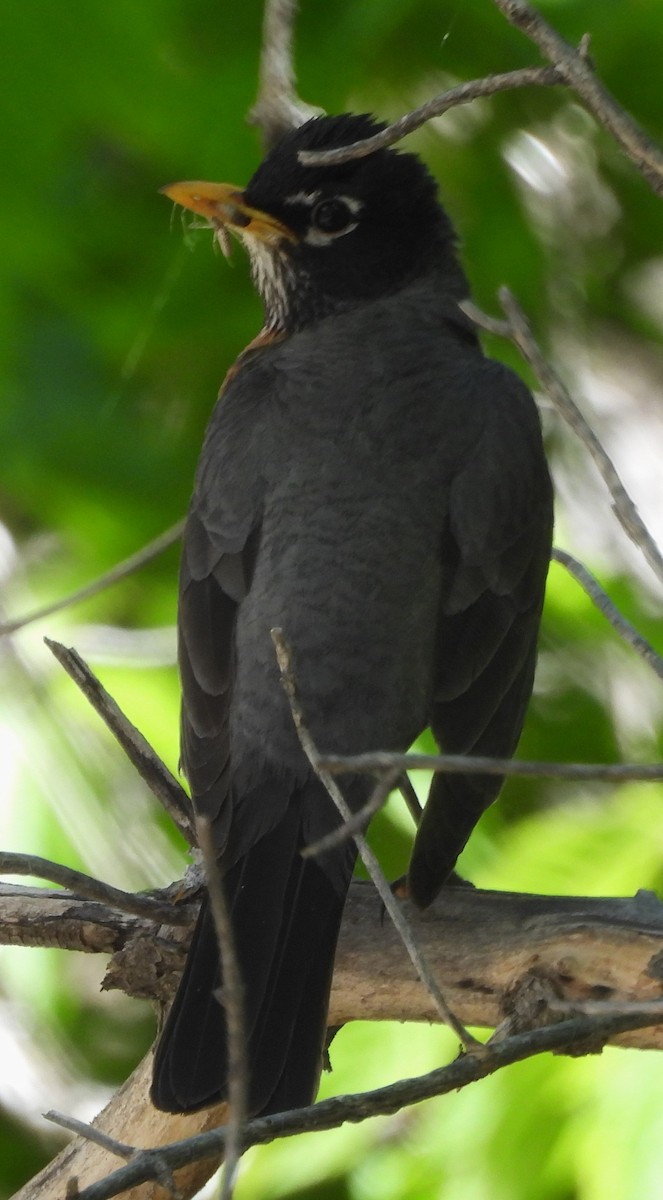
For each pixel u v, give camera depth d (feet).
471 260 36.88
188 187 30.48
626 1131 29.37
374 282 30.12
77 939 23.17
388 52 35.65
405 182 30.58
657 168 19.20
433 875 23.17
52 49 32.12
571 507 37.01
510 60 35.17
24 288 34.50
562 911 22.97
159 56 32.48
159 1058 21.95
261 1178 31.42
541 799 35.19
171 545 34.22
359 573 25.07
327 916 23.12
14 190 33.45
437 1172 30.53
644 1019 20.27
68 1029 35.78
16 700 33.40
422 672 25.34
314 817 23.80
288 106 30.66
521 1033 20.47
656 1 32.53
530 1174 29.99
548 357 37.63
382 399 26.71
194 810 24.00
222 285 34.71
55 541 35.86
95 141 34.06
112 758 33.32
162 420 35.96
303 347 28.30
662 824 32.19
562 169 37.58
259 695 24.58
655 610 35.94
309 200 30.07
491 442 26.78
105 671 33.63
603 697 35.73
